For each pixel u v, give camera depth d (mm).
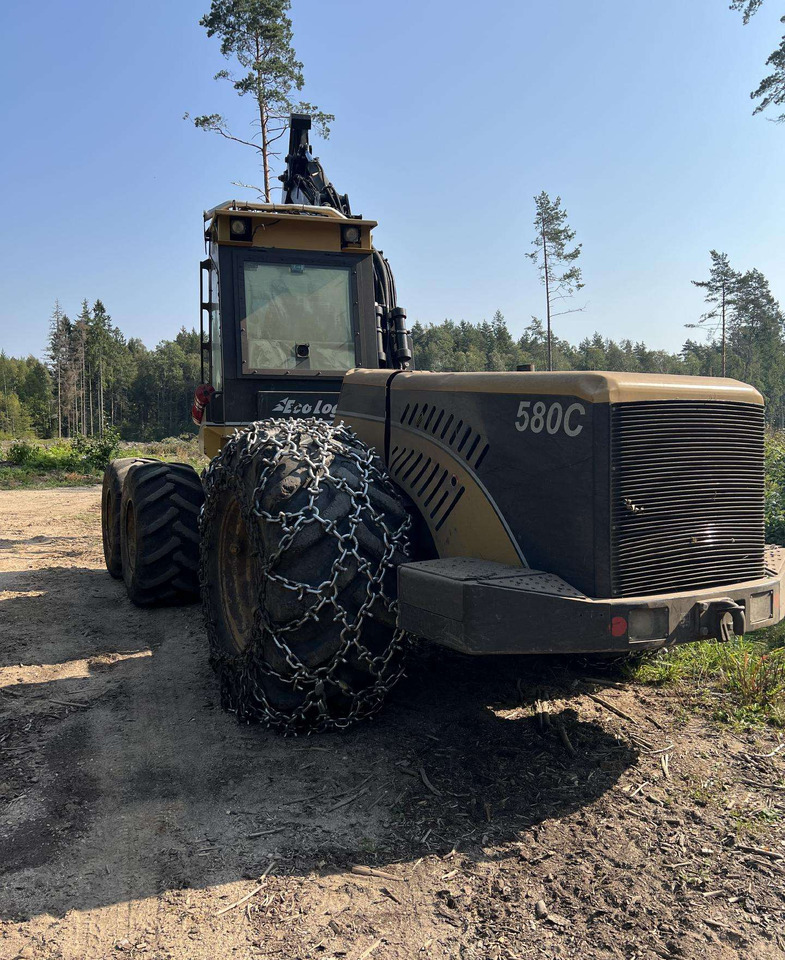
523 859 2344
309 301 5324
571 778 2836
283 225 5277
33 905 2168
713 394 2787
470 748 3078
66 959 1959
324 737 3189
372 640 2990
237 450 3428
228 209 5211
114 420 113562
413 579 2773
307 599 2902
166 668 4148
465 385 3156
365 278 5457
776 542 6027
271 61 20281
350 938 2020
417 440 3410
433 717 3371
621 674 3898
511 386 2928
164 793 2777
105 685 3896
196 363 120750
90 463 21922
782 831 2473
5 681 3961
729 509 2826
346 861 2354
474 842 2439
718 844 2406
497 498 2939
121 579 6410
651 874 2256
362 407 3850
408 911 2121
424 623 2719
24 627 4938
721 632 2676
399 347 5879
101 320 105125
